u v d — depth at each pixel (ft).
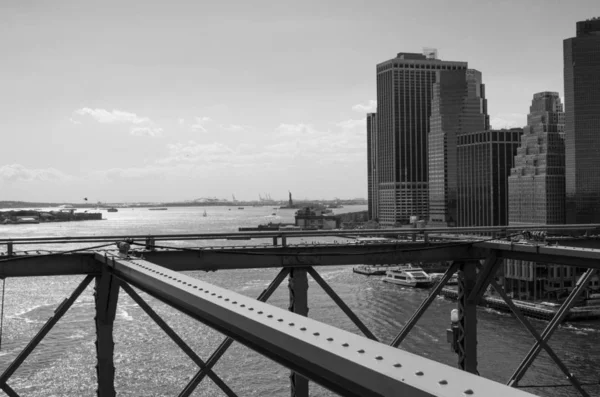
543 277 511.40
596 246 78.18
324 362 21.02
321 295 433.07
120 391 211.82
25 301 412.57
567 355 272.31
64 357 253.24
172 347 264.52
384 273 599.16
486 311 397.39
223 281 499.10
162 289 38.09
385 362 19.43
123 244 59.93
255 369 228.02
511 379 70.74
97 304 64.80
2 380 60.70
